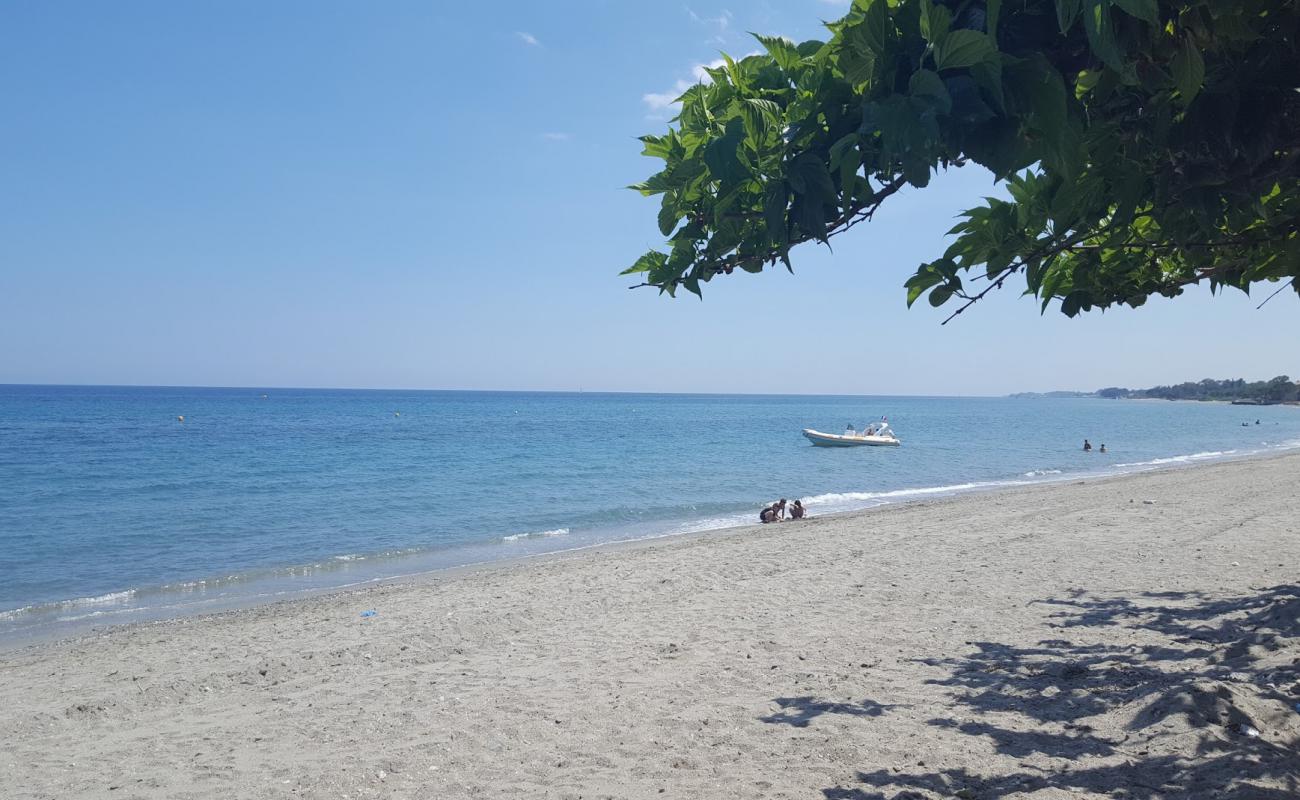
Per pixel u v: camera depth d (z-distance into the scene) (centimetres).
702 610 1090
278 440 6669
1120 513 1809
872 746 564
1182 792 430
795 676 754
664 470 4353
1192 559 1195
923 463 4759
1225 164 184
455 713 725
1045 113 138
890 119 135
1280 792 408
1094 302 317
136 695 874
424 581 1644
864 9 157
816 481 3809
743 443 6581
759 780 528
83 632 1334
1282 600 821
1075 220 224
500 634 1032
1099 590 1026
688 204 196
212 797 584
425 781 577
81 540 2327
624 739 627
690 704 698
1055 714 588
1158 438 7569
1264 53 167
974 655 773
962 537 1590
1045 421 12275
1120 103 182
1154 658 696
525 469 4409
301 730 719
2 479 3831
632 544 2098
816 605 1070
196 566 1961
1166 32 157
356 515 2795
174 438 6731
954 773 502
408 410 14750
